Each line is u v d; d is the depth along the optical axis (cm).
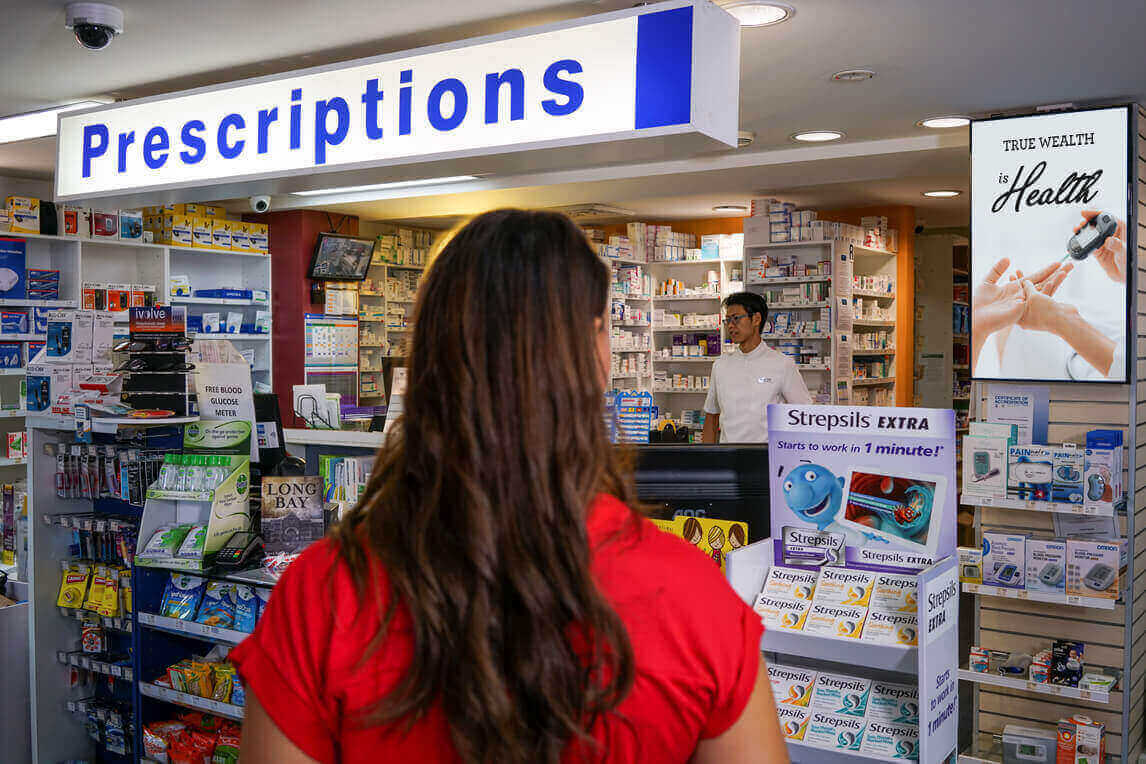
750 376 566
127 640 387
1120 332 414
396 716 73
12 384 662
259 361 848
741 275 944
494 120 305
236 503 318
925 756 210
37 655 385
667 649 75
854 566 236
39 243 669
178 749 315
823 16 334
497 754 71
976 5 322
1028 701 424
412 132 322
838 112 491
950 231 1105
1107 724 406
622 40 284
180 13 336
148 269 739
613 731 74
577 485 76
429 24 350
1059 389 434
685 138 281
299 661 77
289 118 349
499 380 75
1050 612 418
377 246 927
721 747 79
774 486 246
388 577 75
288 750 78
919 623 208
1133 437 414
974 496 384
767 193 805
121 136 394
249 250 809
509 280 77
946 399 1017
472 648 71
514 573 72
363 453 394
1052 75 412
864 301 888
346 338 877
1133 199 411
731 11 329
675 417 1020
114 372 336
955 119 505
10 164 632
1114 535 380
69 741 394
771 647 233
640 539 79
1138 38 356
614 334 945
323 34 363
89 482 376
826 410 239
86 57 391
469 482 73
